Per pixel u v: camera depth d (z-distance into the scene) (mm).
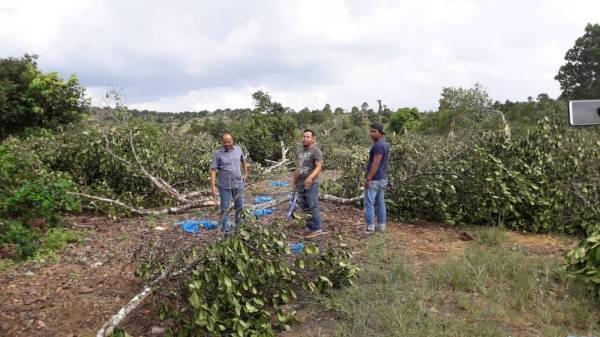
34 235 6383
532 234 7414
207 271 4051
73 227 7441
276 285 4547
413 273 5207
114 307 4516
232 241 4273
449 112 20125
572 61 39594
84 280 5215
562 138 8109
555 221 7363
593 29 38406
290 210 6766
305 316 4391
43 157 9188
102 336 3631
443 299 4559
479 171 7629
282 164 15055
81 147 9234
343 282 4953
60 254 6125
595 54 37438
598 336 3791
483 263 5309
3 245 6184
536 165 7797
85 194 8344
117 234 7145
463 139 8500
